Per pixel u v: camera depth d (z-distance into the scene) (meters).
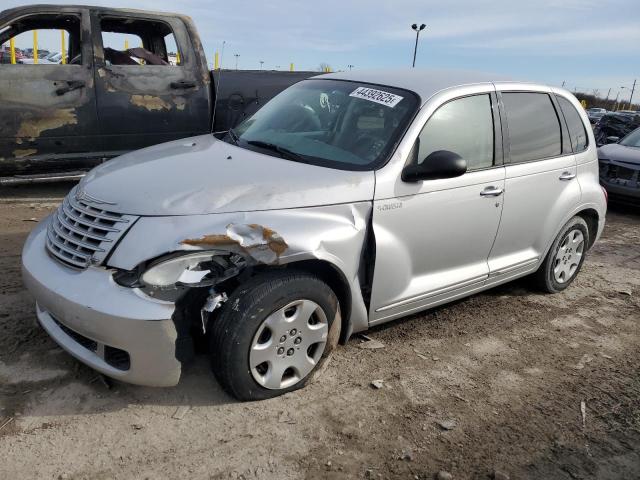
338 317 3.22
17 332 3.47
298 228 2.95
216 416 2.90
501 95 4.15
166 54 7.34
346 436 2.87
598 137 16.00
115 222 2.78
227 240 2.72
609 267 6.05
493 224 4.03
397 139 3.47
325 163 3.43
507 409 3.24
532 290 5.10
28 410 2.81
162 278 2.65
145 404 2.95
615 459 2.91
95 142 6.48
